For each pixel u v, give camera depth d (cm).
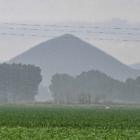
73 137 8112
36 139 7706
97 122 12619
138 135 8719
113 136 8344
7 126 11669
